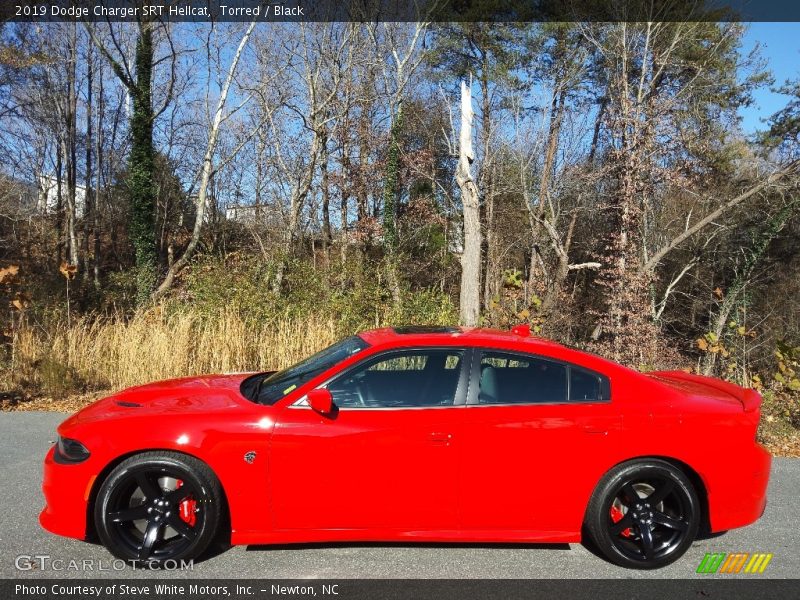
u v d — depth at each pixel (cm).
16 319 1087
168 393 402
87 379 897
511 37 2789
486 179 2766
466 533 367
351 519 360
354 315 1187
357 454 355
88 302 1703
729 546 408
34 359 910
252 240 3070
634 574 364
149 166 2117
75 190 3306
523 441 364
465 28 2766
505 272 1139
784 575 367
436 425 361
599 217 2283
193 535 354
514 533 369
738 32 2267
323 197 2830
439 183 2794
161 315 1094
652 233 2347
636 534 380
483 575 357
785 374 868
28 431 651
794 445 707
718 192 2288
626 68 2006
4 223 2506
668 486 374
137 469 351
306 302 1203
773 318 2242
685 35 2131
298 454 354
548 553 390
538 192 2744
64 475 354
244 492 354
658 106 1803
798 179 2039
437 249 2727
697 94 2317
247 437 354
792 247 2269
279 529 358
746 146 2362
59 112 3142
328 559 371
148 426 355
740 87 2445
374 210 2883
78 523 354
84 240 3195
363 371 377
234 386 424
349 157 2711
